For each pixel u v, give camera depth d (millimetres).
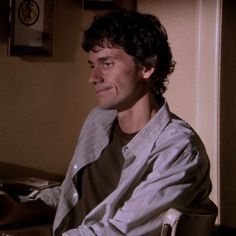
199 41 2273
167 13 2295
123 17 1303
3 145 2104
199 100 2287
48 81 2162
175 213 1120
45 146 2186
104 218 1271
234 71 2338
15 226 1624
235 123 2371
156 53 1332
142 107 1343
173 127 1287
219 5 2234
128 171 1293
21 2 2043
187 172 1203
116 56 1282
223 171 2344
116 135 1424
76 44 2205
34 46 2082
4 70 2072
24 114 2131
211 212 1255
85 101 2250
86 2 2189
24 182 1897
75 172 1451
